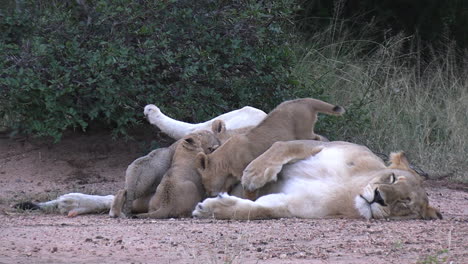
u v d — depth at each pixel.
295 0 21.31
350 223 9.45
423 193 10.10
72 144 15.17
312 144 10.40
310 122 11.30
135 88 14.14
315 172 10.11
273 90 15.62
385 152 17.20
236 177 10.55
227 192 10.59
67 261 7.43
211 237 8.62
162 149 11.09
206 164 10.48
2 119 15.96
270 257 7.66
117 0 14.38
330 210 9.92
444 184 15.11
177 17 14.68
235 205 9.95
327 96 16.77
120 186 13.41
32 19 14.83
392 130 17.81
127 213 10.56
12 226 9.54
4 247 8.08
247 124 12.70
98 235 8.80
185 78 14.22
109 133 15.70
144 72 14.12
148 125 16.06
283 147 10.18
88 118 15.38
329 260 7.54
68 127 15.75
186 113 15.16
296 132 11.16
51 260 7.47
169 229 9.16
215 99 14.82
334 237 8.64
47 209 11.07
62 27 14.56
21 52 14.06
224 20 15.02
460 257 7.63
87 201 11.00
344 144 10.49
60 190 12.96
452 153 17.05
